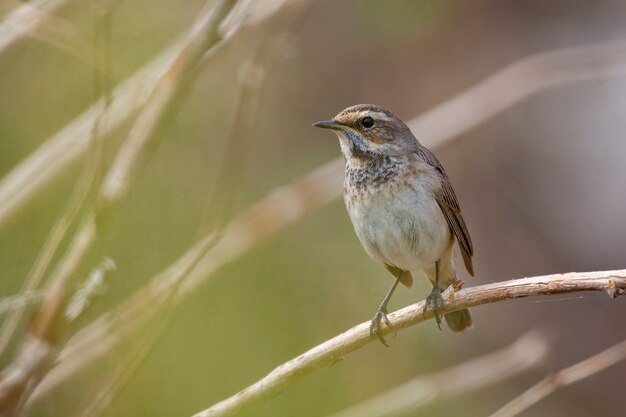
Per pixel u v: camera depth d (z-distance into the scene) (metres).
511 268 16.97
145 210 10.95
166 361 10.08
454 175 17.34
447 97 16.91
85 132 10.30
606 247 16.92
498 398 15.48
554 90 17.67
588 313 16.95
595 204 17.23
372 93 16.94
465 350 16.56
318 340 11.95
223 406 8.09
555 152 17.44
